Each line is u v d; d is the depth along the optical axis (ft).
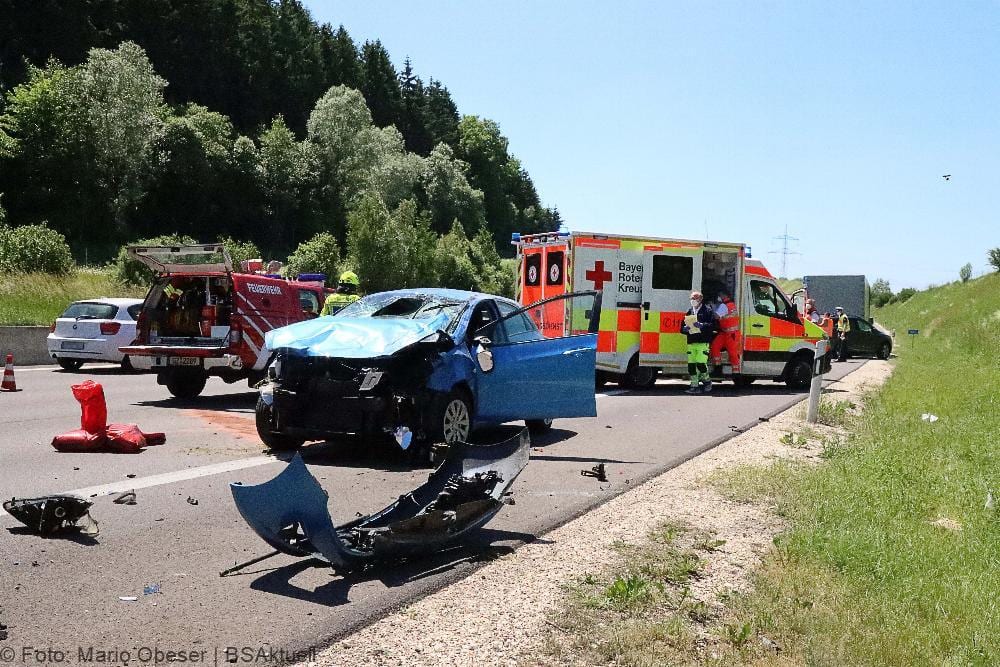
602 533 19.92
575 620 14.20
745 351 59.36
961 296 197.88
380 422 27.20
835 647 13.65
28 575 15.65
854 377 75.46
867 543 19.44
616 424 40.04
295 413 27.89
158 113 313.94
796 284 150.30
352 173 378.12
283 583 15.76
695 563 17.76
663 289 56.54
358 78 519.60
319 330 28.37
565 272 53.57
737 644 13.65
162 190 317.01
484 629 13.75
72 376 57.67
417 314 30.94
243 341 42.16
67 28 347.97
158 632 13.20
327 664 12.19
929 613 15.96
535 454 30.83
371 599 14.96
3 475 24.07
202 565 16.70
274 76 452.76
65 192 276.41
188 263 42.55
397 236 289.74
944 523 23.68
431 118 557.33
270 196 351.25
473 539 19.10
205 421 36.35
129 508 20.84
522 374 32.14
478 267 376.48
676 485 25.88
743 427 40.09
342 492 23.59
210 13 422.41
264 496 15.29
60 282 88.94
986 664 13.84
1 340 65.16
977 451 34.14
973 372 78.69
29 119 269.85
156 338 43.50
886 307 309.63
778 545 19.03
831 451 32.60
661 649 13.15
